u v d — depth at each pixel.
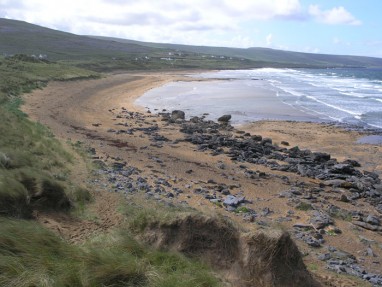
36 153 13.41
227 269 6.15
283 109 39.62
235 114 36.41
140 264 5.29
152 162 17.03
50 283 4.40
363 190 15.62
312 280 6.39
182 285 5.07
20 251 4.94
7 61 53.34
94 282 4.69
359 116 35.69
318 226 10.79
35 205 8.00
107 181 12.44
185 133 26.16
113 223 8.24
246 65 176.50
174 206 10.52
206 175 15.66
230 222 6.76
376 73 146.00
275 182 15.65
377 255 9.52
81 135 22.09
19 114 23.88
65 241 6.02
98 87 51.72
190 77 85.75
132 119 31.02
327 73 137.88
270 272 5.98
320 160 20.64
